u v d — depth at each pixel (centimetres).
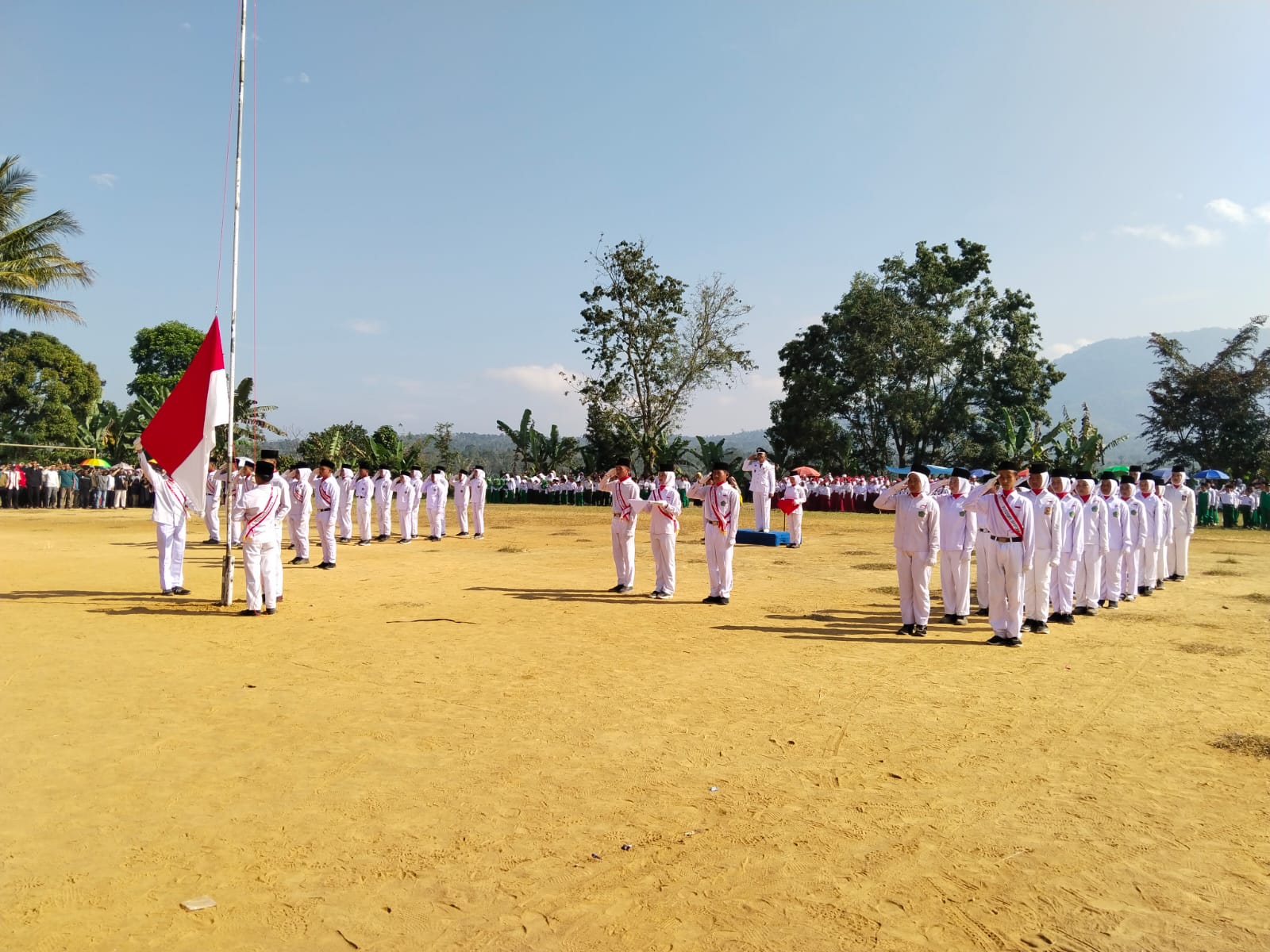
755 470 2422
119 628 1086
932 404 4866
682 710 736
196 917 389
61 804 520
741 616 1219
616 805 527
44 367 4816
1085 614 1273
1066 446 4397
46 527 2891
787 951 369
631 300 4662
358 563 1892
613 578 1634
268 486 1206
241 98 1229
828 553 2116
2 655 922
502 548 2264
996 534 1038
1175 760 621
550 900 409
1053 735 680
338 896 410
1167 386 4600
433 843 470
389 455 5200
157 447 1273
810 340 5106
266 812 510
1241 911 407
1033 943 377
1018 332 4875
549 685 818
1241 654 989
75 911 393
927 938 380
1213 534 2984
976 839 486
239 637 1034
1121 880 438
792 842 478
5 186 3409
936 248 4997
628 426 4769
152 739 644
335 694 777
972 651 996
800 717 720
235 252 1248
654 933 381
